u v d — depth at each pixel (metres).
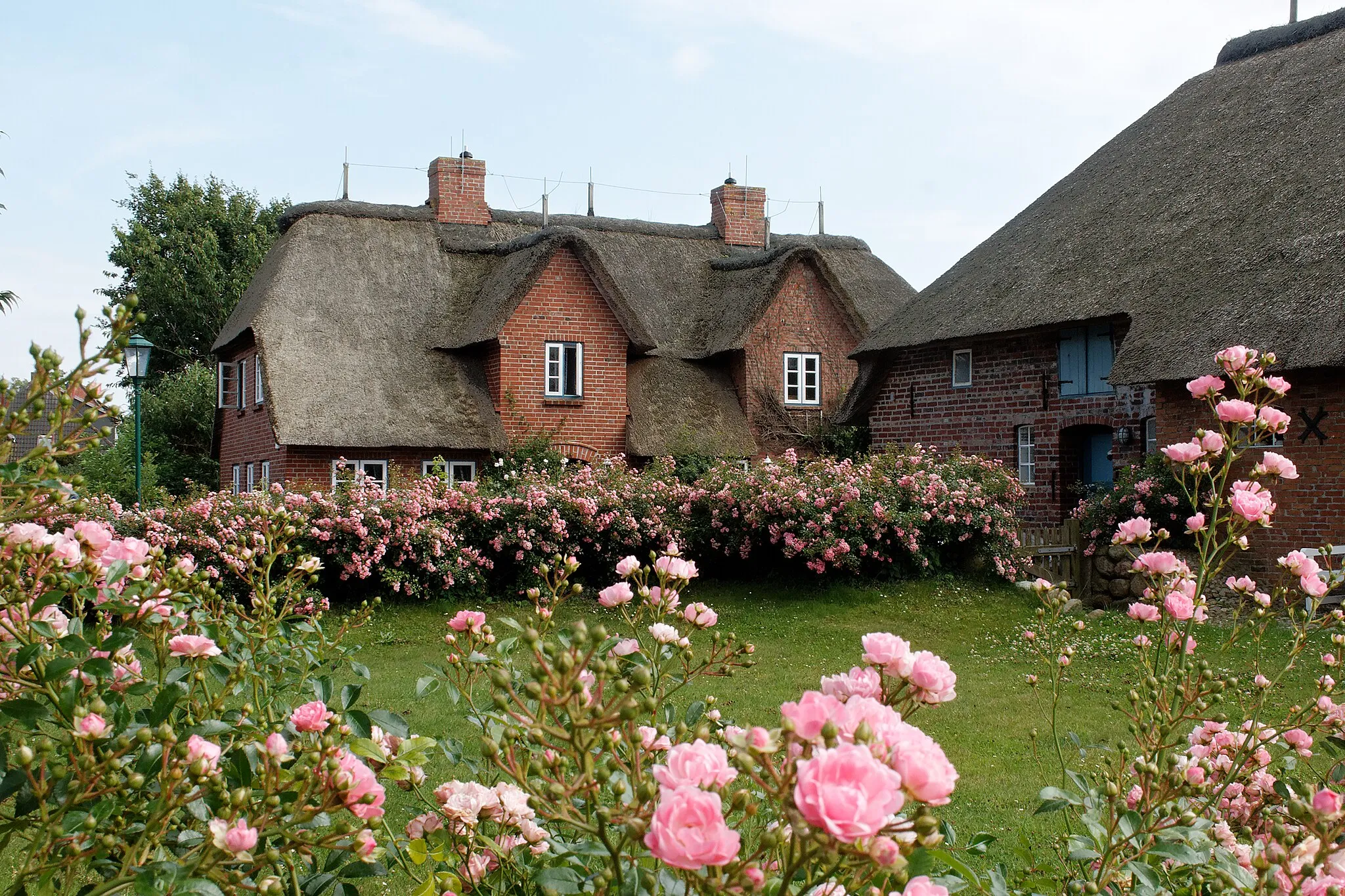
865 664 2.09
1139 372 15.38
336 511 14.19
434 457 22.59
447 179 26.89
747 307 25.41
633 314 24.00
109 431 2.52
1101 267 18.30
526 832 2.34
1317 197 15.74
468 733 7.98
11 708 2.11
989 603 14.19
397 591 14.51
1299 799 2.38
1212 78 21.03
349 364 22.70
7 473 2.37
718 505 15.87
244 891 2.20
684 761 1.59
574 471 17.22
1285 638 11.00
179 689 2.29
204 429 33.50
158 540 13.17
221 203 43.47
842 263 28.84
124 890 2.08
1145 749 3.02
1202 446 3.55
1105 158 21.70
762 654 11.85
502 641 2.85
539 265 23.34
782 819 1.92
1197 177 18.55
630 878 1.87
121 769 2.21
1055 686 3.60
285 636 3.55
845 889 1.76
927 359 21.28
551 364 23.92
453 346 23.84
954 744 8.02
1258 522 3.35
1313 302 13.97
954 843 2.62
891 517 14.91
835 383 25.81
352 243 25.19
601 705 1.91
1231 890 2.33
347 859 2.55
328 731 2.08
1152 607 3.44
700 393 25.45
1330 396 13.71
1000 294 19.73
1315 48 19.25
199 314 40.75
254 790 2.16
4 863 4.03
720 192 29.62
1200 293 15.85
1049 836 5.68
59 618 2.42
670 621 4.96
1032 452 19.34
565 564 3.09
